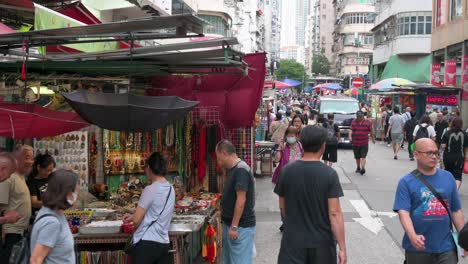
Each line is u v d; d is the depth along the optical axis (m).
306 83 105.69
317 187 4.57
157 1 14.30
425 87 27.42
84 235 6.11
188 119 8.33
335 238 4.58
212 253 7.11
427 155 4.82
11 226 5.53
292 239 4.60
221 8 37.47
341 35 92.62
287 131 9.62
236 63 6.10
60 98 6.92
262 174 16.22
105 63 6.25
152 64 6.27
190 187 8.59
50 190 4.00
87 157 7.34
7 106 5.73
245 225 5.85
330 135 15.20
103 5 11.79
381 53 51.34
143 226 5.49
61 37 5.29
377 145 26.88
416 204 4.85
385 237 9.14
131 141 7.87
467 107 27.52
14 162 5.21
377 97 37.00
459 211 4.94
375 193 13.28
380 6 52.41
